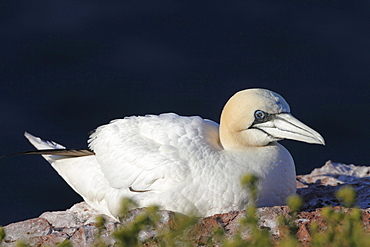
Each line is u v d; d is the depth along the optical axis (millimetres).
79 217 11477
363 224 8789
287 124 10547
